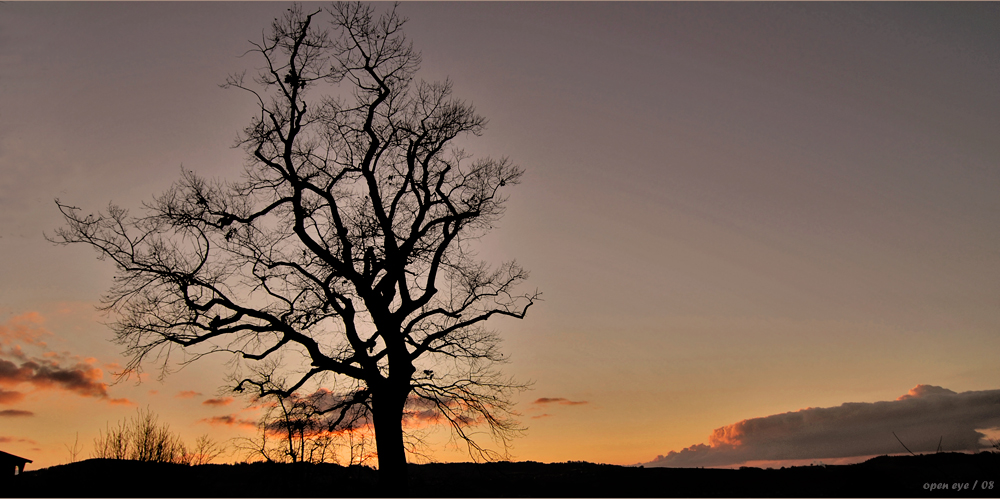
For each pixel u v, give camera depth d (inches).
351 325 748.0
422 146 842.2
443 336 775.7
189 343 686.5
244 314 708.7
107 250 691.4
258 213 742.5
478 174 860.0
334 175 809.5
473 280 826.2
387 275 767.7
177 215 718.5
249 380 701.3
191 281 691.4
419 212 817.5
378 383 720.3
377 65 826.2
